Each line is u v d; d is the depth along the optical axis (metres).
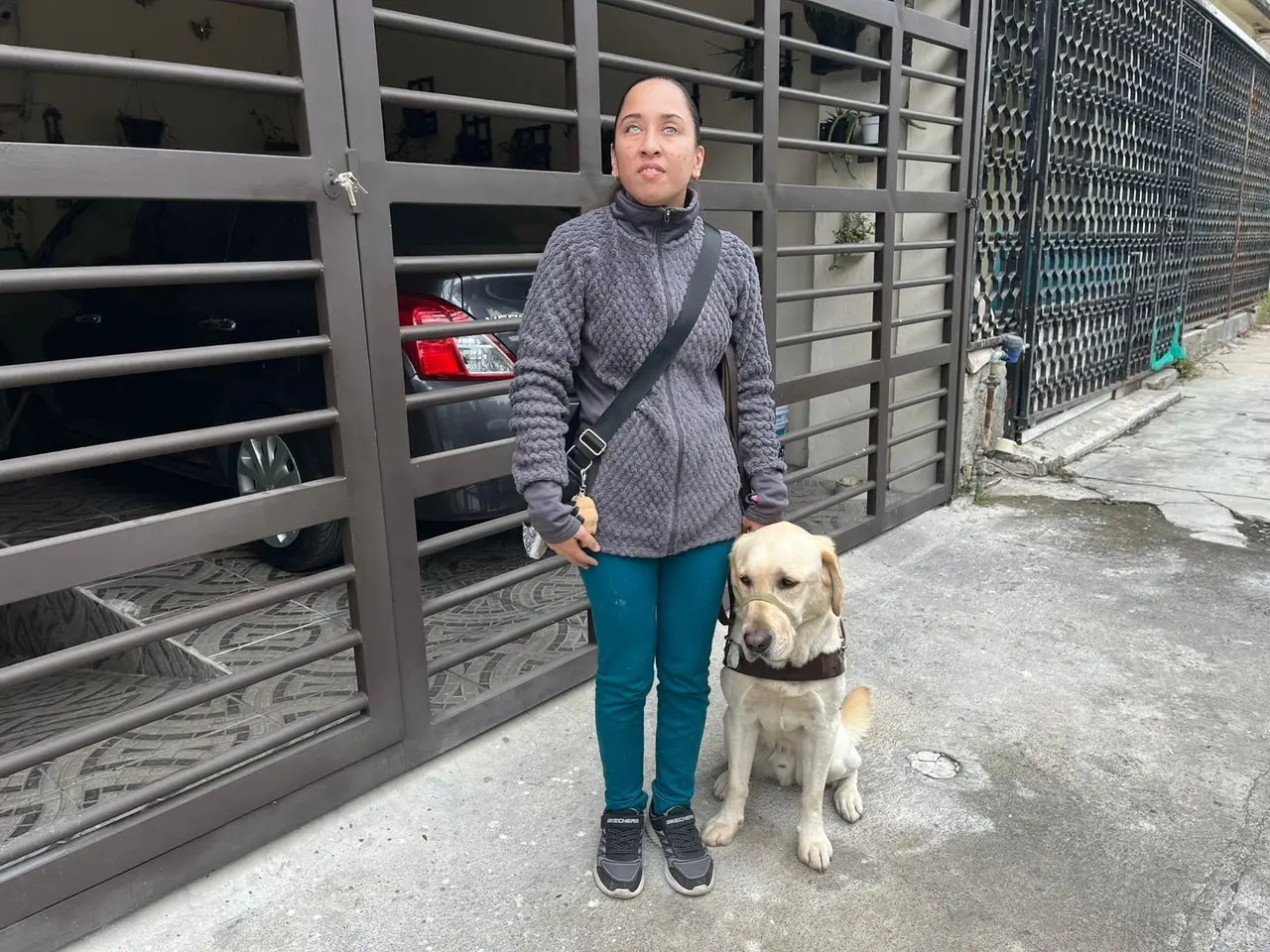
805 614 2.08
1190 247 9.18
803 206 3.76
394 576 2.53
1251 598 3.96
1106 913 2.14
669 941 2.06
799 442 5.81
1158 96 7.43
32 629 3.99
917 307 5.03
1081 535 4.79
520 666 3.24
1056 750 2.82
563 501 1.97
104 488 4.99
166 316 4.21
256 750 2.29
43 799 2.48
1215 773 2.70
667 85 1.88
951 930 2.09
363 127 2.28
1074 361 6.80
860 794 2.59
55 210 6.47
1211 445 6.73
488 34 2.50
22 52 1.73
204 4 6.14
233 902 2.18
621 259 1.91
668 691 2.21
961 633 3.64
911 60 4.80
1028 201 5.62
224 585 3.73
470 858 2.34
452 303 3.35
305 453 3.65
